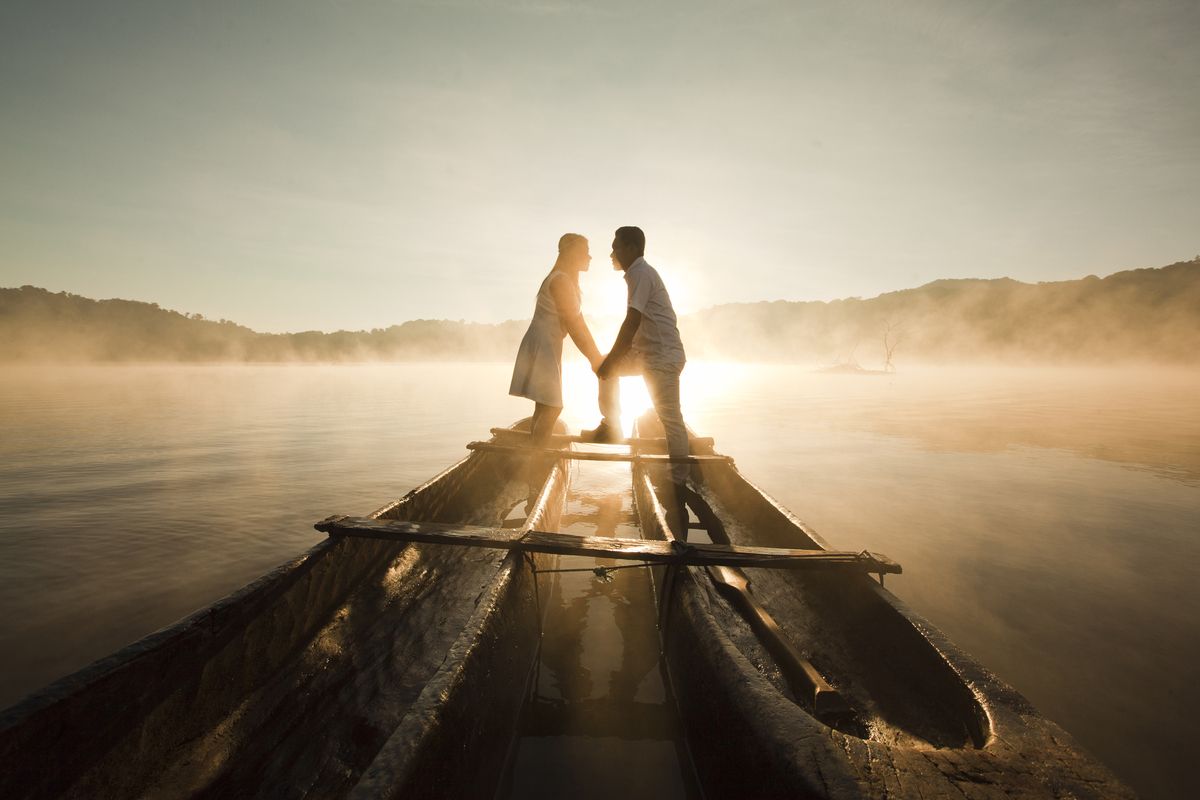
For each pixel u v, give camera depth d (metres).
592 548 2.53
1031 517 5.36
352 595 2.91
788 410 16.95
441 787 1.39
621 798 1.90
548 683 2.63
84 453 9.12
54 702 1.48
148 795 1.68
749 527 4.05
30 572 4.14
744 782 1.48
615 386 4.70
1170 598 3.58
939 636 1.98
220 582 4.01
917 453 9.04
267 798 1.73
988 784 1.22
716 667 1.86
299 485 6.89
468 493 4.88
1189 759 2.15
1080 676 2.71
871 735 1.87
